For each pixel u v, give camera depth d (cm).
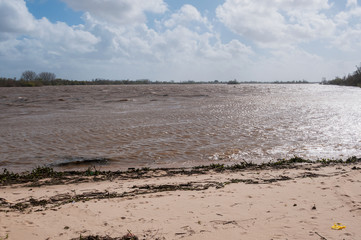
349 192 586
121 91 6581
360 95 4722
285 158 1005
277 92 6178
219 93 5716
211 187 665
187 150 1104
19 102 3419
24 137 1348
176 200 573
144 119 1888
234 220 468
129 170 858
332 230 420
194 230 436
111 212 518
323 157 1019
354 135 1377
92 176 795
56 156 1031
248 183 689
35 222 477
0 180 753
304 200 550
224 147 1151
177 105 2969
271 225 444
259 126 1619
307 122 1767
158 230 439
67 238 421
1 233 433
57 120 1875
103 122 1767
